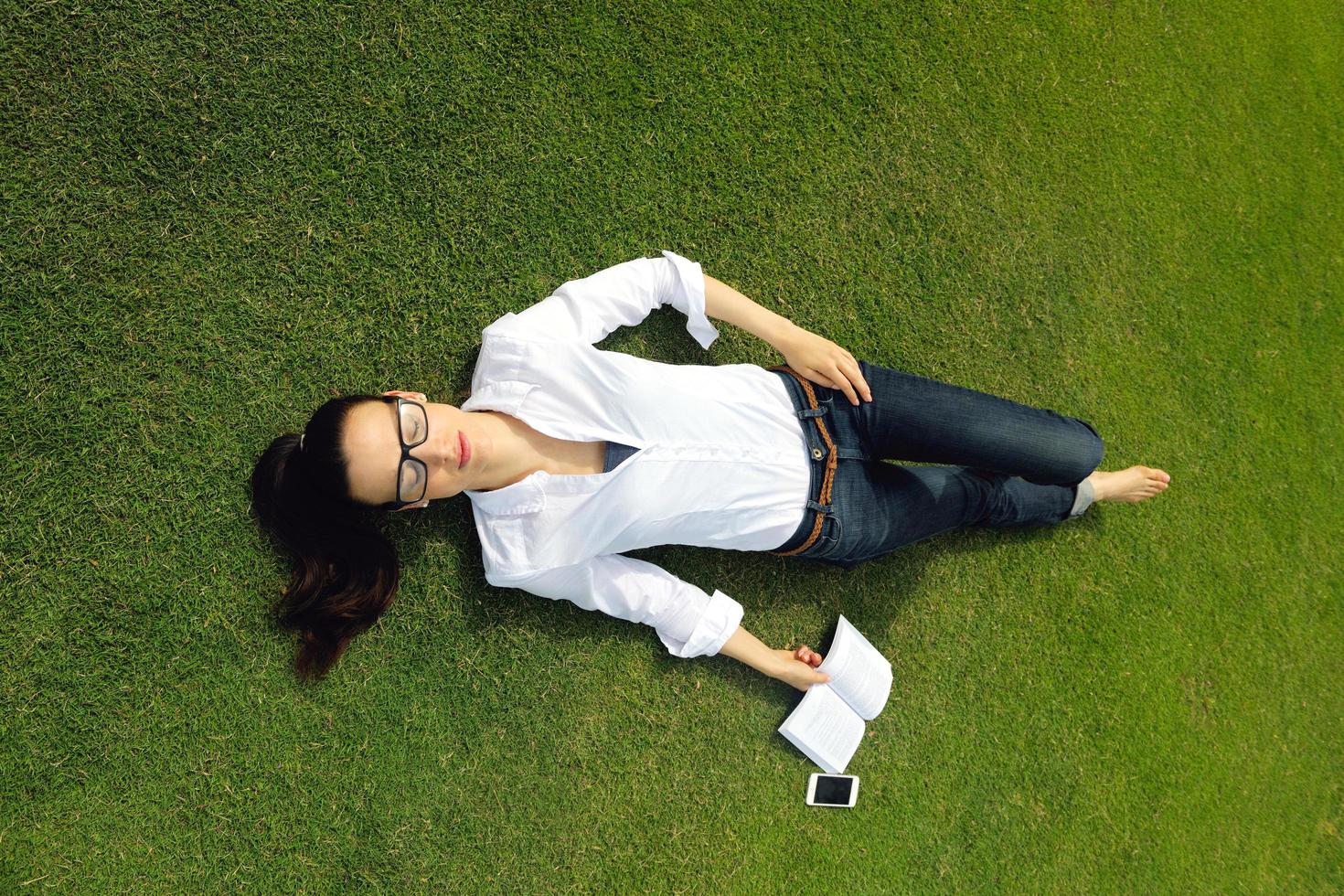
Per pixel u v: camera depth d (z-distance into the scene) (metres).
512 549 1.79
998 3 2.42
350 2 2.01
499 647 2.10
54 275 1.89
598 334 1.83
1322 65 2.73
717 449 1.76
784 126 2.27
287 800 2.00
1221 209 2.60
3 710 1.88
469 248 2.09
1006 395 2.40
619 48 2.16
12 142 1.86
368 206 2.04
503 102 2.10
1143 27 2.55
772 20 2.25
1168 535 2.51
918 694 2.31
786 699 2.24
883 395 1.86
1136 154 2.53
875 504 1.92
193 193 1.95
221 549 1.98
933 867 2.29
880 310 2.32
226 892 1.97
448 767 2.07
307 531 1.86
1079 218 2.47
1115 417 2.47
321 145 2.01
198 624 1.97
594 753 2.14
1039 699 2.39
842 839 2.24
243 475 1.98
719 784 2.19
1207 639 2.53
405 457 1.58
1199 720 2.51
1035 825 2.37
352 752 2.03
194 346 1.96
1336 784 2.63
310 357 2.01
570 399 1.75
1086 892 2.39
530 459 1.76
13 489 1.88
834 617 2.28
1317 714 2.62
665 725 2.17
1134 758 2.45
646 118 2.18
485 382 1.79
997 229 2.40
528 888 2.09
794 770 2.23
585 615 2.14
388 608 2.04
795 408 1.86
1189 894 2.47
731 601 1.97
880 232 2.32
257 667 1.99
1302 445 2.64
